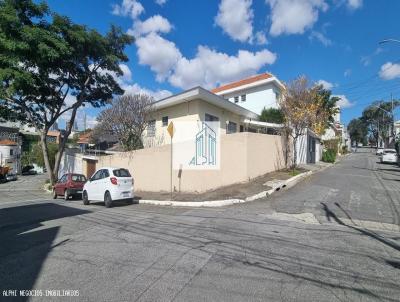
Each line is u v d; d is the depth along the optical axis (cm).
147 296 435
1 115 2403
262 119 2683
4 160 5175
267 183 1455
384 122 7906
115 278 504
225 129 2169
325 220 903
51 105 2492
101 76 2514
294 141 1939
